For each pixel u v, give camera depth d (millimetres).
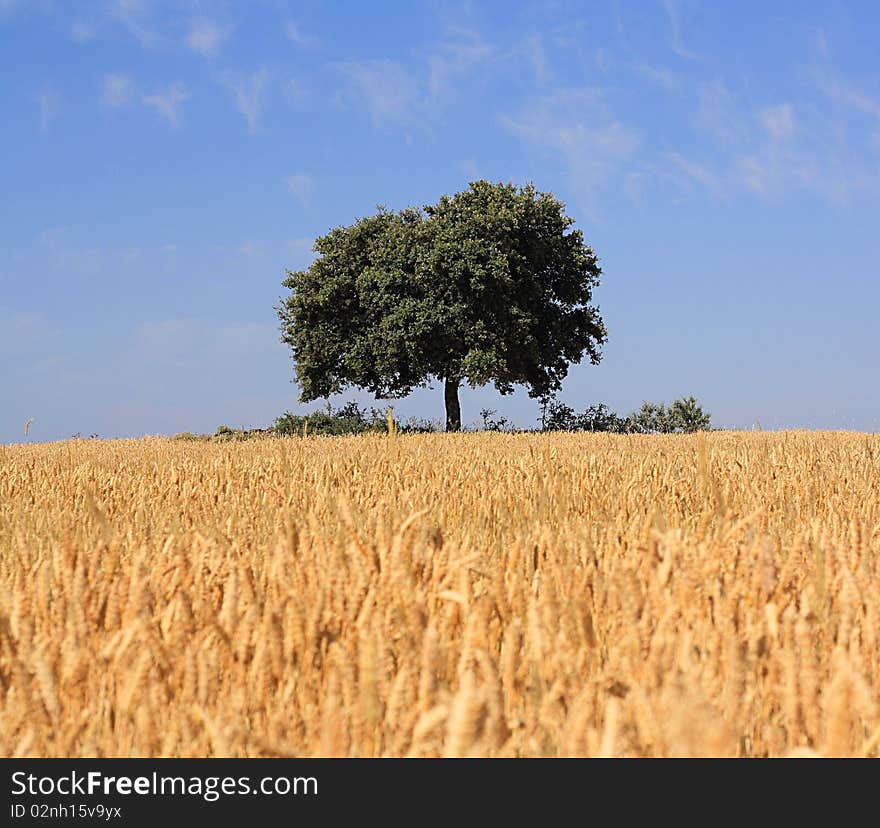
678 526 5316
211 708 2385
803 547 3799
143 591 2914
